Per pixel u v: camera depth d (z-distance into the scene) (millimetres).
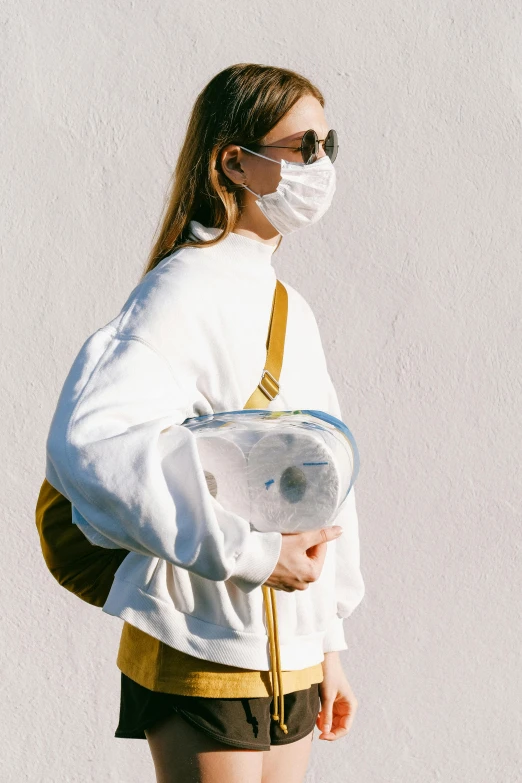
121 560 1859
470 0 2953
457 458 2963
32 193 2898
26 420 2906
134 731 1894
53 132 2896
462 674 2975
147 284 1827
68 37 2896
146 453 1612
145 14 2896
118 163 2904
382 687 2969
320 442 1700
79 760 2941
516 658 2982
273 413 1797
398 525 2957
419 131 2947
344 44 2932
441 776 2973
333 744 2982
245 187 1979
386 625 2963
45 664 2941
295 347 1999
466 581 2969
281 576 1692
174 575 1777
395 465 2951
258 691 1822
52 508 1821
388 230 2945
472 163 2957
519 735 2986
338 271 2945
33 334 2898
